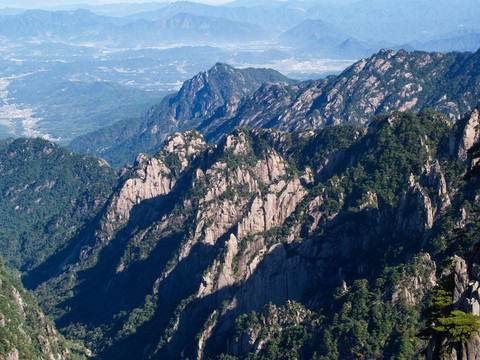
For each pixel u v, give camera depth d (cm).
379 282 14462
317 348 13912
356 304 14212
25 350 15250
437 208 15400
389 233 16362
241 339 16150
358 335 13288
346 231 18250
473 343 5975
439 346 6325
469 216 14400
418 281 13950
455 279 6681
